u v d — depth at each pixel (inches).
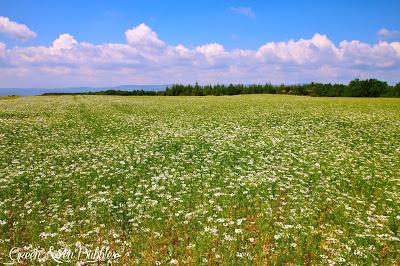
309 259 299.1
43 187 472.1
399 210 396.2
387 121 1055.0
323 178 507.8
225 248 308.8
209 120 1117.7
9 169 547.8
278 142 751.7
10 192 450.3
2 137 807.1
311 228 347.6
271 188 456.1
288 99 2253.9
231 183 466.0
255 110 1417.3
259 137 805.2
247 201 413.4
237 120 1111.0
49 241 323.0
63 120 1112.8
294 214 374.3
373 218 370.0
